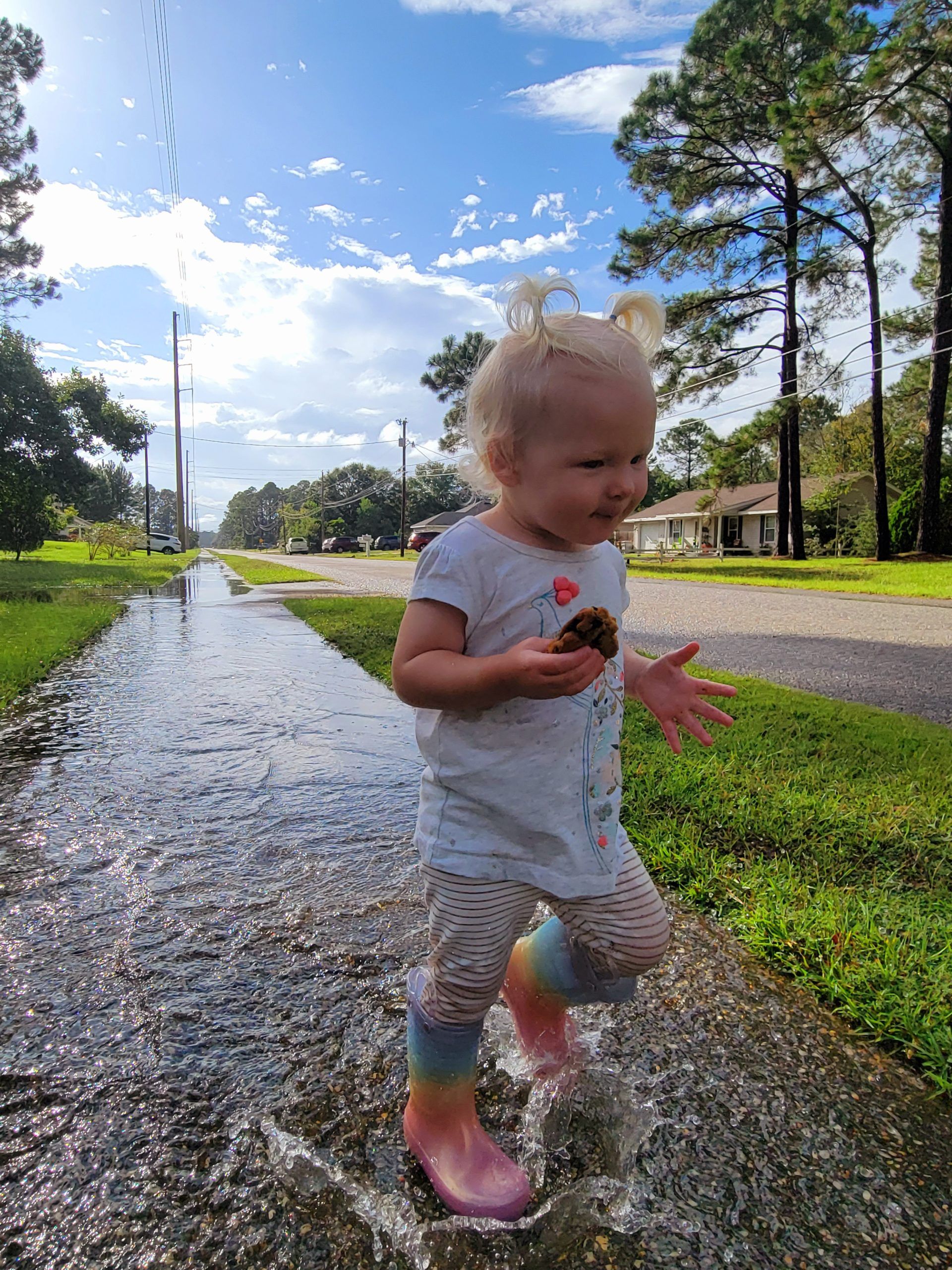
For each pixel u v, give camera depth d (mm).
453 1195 1255
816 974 1911
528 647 1182
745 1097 1533
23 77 19984
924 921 2090
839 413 34750
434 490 84750
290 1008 1773
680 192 22281
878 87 17422
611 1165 1364
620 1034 1714
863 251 22297
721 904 2273
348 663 6434
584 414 1213
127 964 1936
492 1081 1575
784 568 22469
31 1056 1590
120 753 3748
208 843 2684
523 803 1311
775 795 2941
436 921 1340
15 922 2133
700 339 24188
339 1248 1187
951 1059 1593
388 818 2943
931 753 3516
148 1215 1229
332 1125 1430
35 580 16047
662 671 1610
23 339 23969
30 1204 1243
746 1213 1271
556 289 1256
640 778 3121
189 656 6730
